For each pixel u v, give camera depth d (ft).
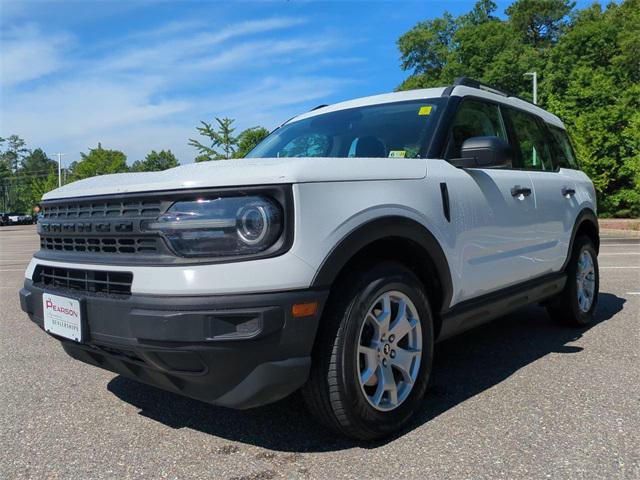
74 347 9.73
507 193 12.69
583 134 84.48
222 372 7.97
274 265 7.88
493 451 8.86
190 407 11.15
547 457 8.63
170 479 8.25
